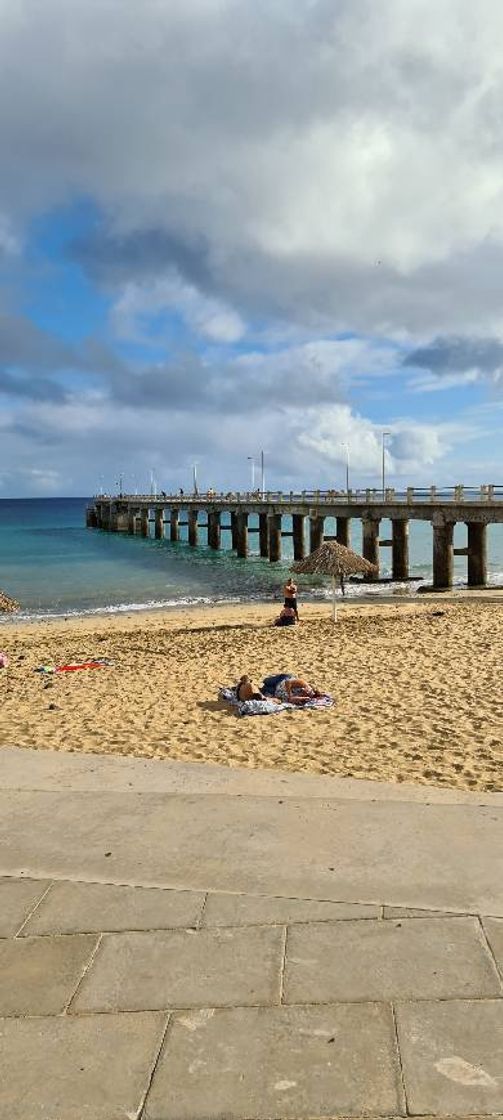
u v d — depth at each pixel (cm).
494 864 468
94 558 5109
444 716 961
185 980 362
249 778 645
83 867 475
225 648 1658
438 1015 333
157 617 2475
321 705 1041
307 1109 284
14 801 589
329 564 2116
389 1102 287
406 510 3378
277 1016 335
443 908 418
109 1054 315
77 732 930
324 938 393
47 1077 303
